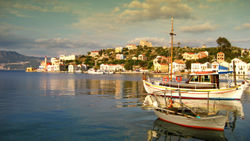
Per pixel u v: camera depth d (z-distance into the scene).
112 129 17.19
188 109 20.02
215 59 163.25
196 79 35.75
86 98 34.59
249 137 15.43
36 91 45.22
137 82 76.94
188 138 15.27
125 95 38.69
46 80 89.75
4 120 19.91
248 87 55.28
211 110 24.59
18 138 15.09
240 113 23.31
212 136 15.61
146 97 35.97
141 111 23.98
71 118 20.75
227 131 16.83
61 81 82.50
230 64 119.44
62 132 16.42
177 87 35.72
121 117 21.12
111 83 71.25
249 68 114.62
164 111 19.84
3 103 29.41
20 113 22.89
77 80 90.50
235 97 32.84
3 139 14.88
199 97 33.91
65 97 35.78
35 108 25.75
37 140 14.73
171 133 16.28
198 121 16.81
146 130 17.02
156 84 39.56
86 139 14.95
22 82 75.19
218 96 33.12
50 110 24.58
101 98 34.66
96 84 66.50
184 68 167.75
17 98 34.44
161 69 181.38
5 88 51.94
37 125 18.27
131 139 15.00
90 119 20.34
